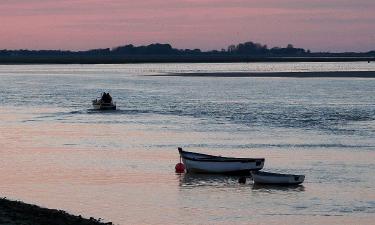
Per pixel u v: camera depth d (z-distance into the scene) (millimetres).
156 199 118625
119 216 106625
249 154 164500
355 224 101375
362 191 122875
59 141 186875
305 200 117250
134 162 154125
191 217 106375
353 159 155000
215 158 145875
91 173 140875
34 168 145625
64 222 78250
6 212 78938
